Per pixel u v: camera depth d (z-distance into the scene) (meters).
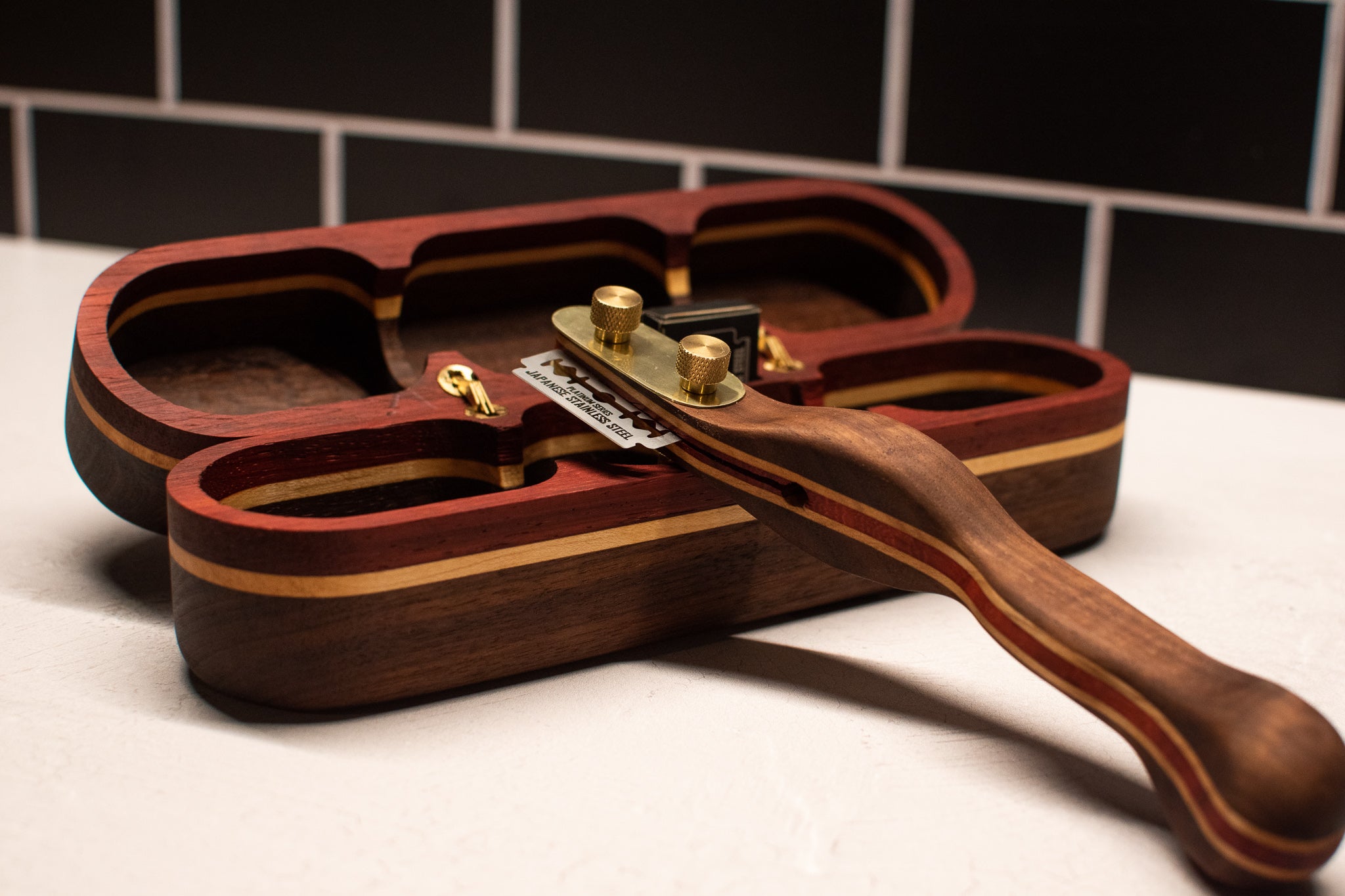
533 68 1.38
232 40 1.44
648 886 0.55
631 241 0.98
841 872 0.56
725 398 0.70
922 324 0.93
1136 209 1.26
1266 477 1.01
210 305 0.84
